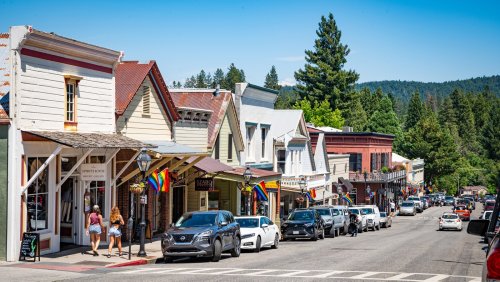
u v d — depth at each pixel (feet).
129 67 100.37
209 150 128.26
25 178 72.49
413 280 58.39
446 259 85.56
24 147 72.28
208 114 126.41
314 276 60.75
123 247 89.92
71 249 81.82
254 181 125.29
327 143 278.67
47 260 72.13
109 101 89.61
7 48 72.13
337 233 148.97
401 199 324.60
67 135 76.33
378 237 146.20
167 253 77.05
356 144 277.03
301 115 189.78
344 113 401.08
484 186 526.98
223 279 57.52
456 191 476.13
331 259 82.84
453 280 59.11
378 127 442.09
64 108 79.92
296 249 103.45
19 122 71.51
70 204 84.64
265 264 75.10
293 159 185.88
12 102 71.20
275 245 104.83
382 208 281.13
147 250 88.12
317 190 204.95
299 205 189.78
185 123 117.70
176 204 116.47
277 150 173.58
